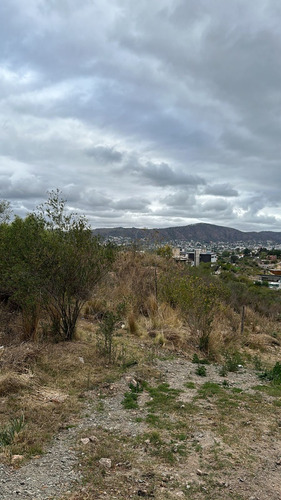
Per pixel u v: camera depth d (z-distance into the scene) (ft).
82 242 23.02
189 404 16.48
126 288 34.94
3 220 35.73
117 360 21.25
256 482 10.74
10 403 14.57
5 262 22.61
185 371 21.98
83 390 16.99
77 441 12.37
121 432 13.32
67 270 22.44
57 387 16.87
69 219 23.26
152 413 15.25
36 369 18.02
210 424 14.56
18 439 12.09
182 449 12.32
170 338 27.78
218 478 10.78
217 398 17.63
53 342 22.54
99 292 31.45
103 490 9.78
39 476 10.25
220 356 26.55
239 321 38.01
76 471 10.61
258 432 14.16
